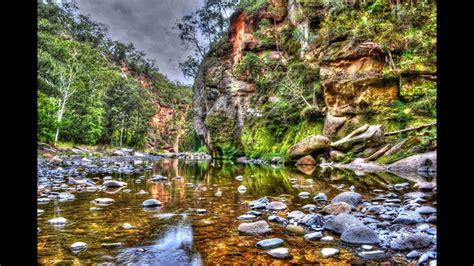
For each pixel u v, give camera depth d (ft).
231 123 78.18
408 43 45.80
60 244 8.93
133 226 11.05
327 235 9.78
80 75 104.63
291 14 74.18
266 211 13.74
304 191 19.98
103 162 58.75
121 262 7.45
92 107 114.11
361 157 40.73
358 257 7.66
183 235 9.90
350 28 53.11
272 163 55.93
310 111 57.16
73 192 19.83
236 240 9.30
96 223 11.53
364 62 49.24
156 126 221.46
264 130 67.15
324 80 53.21
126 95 146.61
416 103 42.45
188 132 203.00
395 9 49.60
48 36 95.25
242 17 86.07
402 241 8.30
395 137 40.68
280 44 76.59
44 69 88.33
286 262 7.39
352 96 48.21
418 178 26.20
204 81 92.02
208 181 27.17
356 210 13.64
